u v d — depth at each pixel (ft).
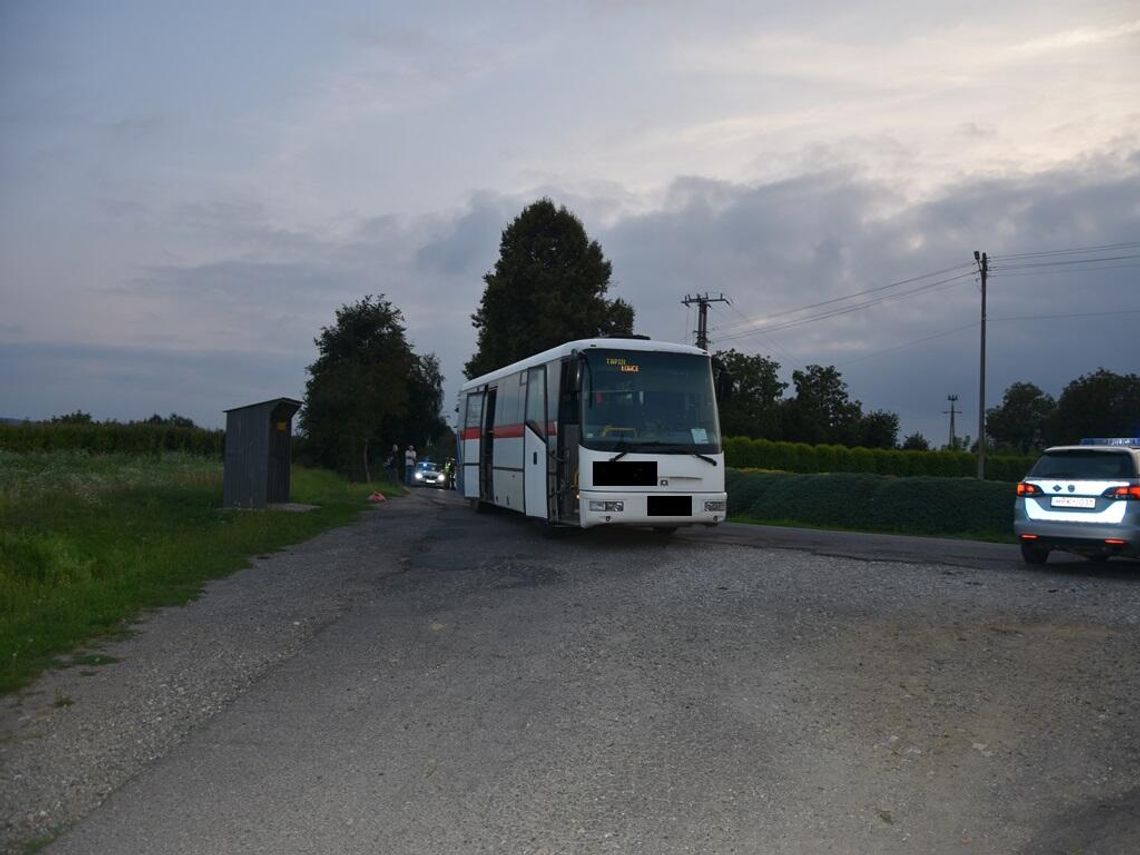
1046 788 19.63
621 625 33.81
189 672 28.94
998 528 74.69
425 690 26.76
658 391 55.67
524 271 172.45
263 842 17.48
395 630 34.32
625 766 21.07
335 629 34.78
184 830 17.98
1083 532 44.34
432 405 195.52
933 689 25.62
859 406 255.29
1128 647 29.04
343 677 28.27
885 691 25.59
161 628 35.14
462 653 30.68
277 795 19.63
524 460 65.51
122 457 113.09
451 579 45.42
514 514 81.66
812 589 39.73
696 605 36.94
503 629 33.86
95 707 25.43
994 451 235.81
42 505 64.64
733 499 98.78
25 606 37.47
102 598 39.42
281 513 76.38
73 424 128.98
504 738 22.90
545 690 26.50
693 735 22.86
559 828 18.06
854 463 181.88
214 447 138.82
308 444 153.28
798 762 21.13
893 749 21.75
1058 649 29.01
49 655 30.89
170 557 50.29
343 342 157.28
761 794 19.54
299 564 51.80
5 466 94.43
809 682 26.55
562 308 170.40
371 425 151.84
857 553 53.26
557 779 20.40
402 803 19.22
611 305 176.86
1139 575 44.70
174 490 82.84
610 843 17.43
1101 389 207.82
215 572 48.06
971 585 40.45
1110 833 17.70
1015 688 25.48
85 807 19.02
